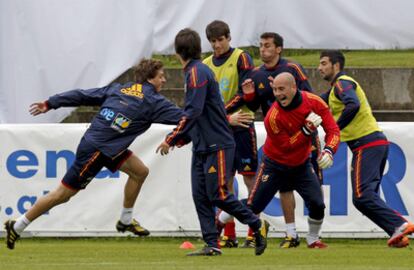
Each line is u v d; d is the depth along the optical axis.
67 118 45.47
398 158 36.53
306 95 28.72
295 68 33.41
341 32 47.31
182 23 45.59
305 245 35.38
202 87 26.48
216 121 27.11
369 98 46.25
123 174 37.09
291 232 33.78
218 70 34.09
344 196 36.69
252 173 34.12
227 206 27.06
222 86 33.97
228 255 29.30
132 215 34.16
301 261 27.39
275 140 29.75
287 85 28.39
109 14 43.84
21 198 37.16
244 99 32.84
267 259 27.84
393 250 32.38
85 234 37.12
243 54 33.94
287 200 33.59
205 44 45.91
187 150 36.97
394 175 36.56
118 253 30.95
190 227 36.94
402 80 46.06
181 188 36.94
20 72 43.34
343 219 36.75
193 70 26.59
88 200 37.16
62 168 37.19
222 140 27.12
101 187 37.09
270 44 33.19
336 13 47.25
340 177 36.66
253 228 27.16
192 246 33.72
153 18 44.81
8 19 43.25
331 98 32.59
